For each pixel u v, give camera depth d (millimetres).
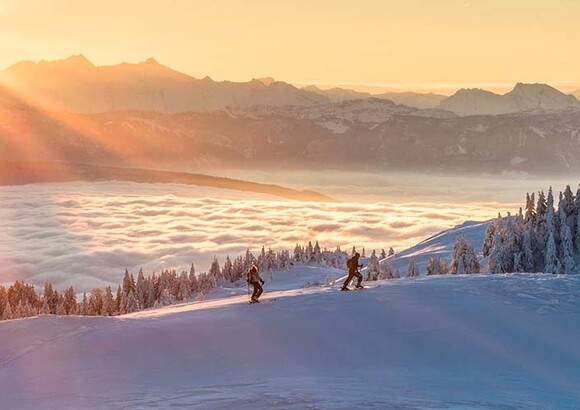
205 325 26156
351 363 20422
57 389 18719
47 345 24172
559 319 25000
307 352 21859
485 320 24984
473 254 73812
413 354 21172
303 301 29781
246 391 16797
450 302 28031
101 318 28391
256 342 23297
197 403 15477
